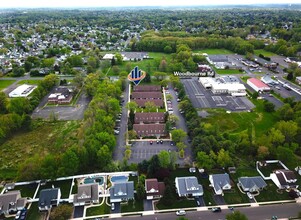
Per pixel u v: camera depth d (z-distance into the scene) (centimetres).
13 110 16000
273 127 14400
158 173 10869
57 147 13325
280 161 12181
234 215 8431
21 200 9569
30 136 14475
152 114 15875
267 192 10462
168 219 9194
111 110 15538
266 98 19400
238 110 17388
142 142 13788
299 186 10700
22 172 10744
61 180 10888
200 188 10231
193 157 12431
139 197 9931
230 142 12444
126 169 11519
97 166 11750
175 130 13288
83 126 14075
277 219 9256
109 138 12450
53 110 17425
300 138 12812
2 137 14012
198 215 9369
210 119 16050
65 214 8975
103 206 9712
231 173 11412
